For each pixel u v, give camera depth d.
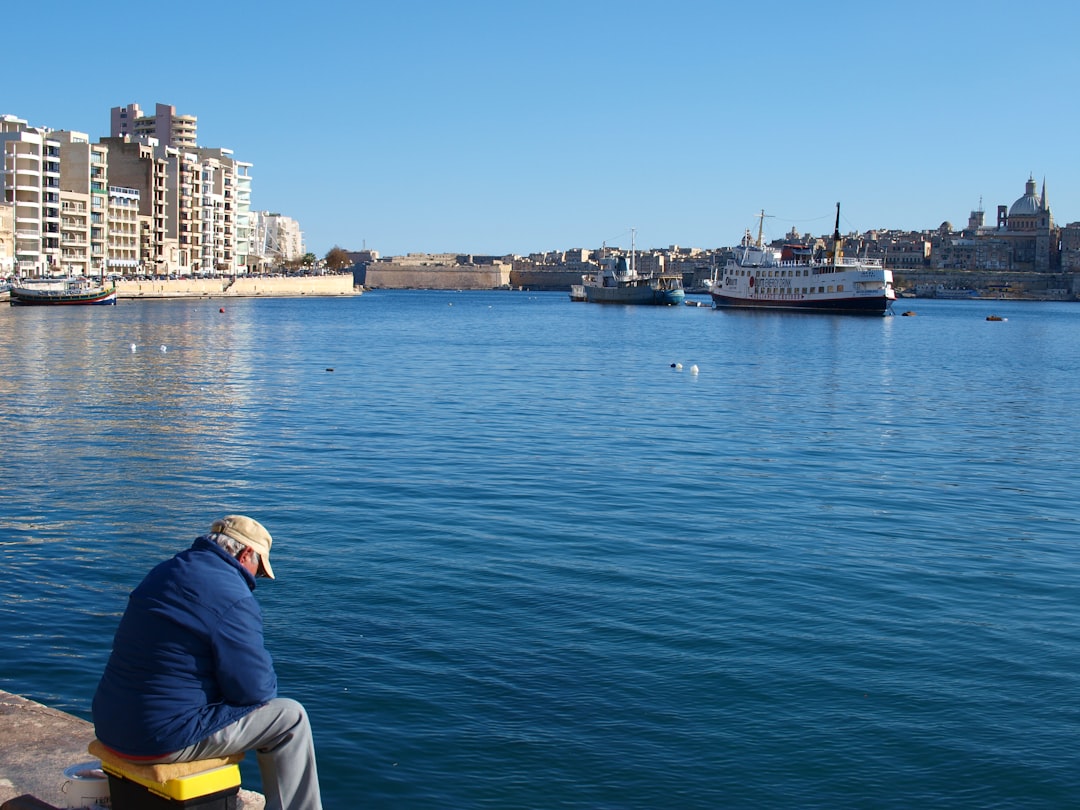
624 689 15.55
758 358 90.56
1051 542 25.00
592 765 13.37
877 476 33.44
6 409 44.91
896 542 24.66
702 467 34.16
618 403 52.91
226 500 27.61
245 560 7.77
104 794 7.87
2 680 15.46
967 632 18.31
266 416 44.56
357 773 12.99
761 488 30.80
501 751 13.62
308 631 17.66
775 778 13.18
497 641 17.36
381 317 164.75
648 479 31.66
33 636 17.28
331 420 43.72
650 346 105.62
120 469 31.61
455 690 15.38
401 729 14.14
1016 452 39.50
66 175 184.00
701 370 76.19
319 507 26.94
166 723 7.27
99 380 57.62
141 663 7.32
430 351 91.06
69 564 21.48
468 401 52.34
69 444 36.03
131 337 93.69
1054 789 13.04
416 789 12.70
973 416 51.44
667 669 16.33
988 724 14.69
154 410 45.56
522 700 15.11
